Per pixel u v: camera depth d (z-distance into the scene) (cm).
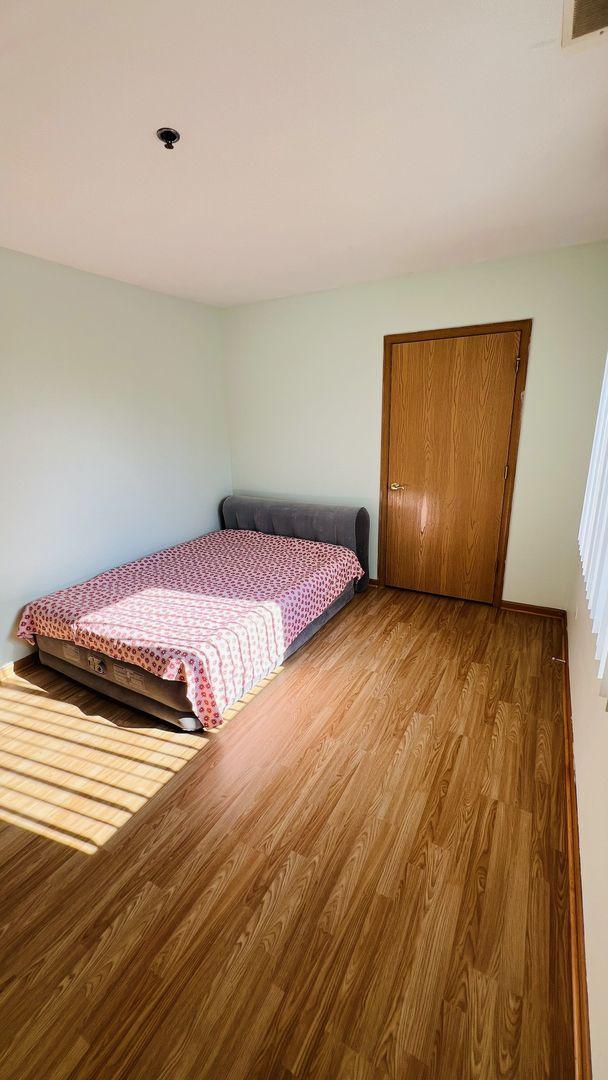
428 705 228
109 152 150
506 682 244
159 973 122
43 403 265
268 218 207
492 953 124
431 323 307
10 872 151
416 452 339
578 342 268
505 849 153
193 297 352
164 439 356
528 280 271
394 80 118
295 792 179
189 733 215
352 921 133
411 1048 106
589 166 165
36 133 138
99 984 120
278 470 411
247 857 153
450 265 286
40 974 122
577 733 182
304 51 108
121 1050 107
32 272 251
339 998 116
